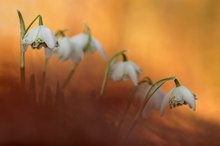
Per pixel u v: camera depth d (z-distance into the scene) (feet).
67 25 4.67
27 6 4.20
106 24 5.38
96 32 5.30
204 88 4.94
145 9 5.94
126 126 2.29
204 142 2.39
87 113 2.10
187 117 2.82
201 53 6.01
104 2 5.41
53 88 2.54
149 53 5.64
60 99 2.14
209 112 3.35
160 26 6.00
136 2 5.80
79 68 3.33
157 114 2.57
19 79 2.33
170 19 6.11
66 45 2.66
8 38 3.54
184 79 5.25
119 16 5.58
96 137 2.02
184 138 2.34
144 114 2.47
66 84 2.64
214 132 2.54
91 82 3.13
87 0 5.05
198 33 6.24
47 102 2.09
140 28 5.82
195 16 6.30
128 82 2.95
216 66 5.80
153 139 2.23
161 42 5.90
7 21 3.86
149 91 2.35
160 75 5.01
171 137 2.30
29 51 2.87
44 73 2.44
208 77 5.46
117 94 2.77
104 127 2.09
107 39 5.40
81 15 4.97
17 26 3.83
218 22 6.30
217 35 6.26
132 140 2.16
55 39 2.25
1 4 3.98
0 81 2.18
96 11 5.25
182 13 6.23
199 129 2.56
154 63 5.42
